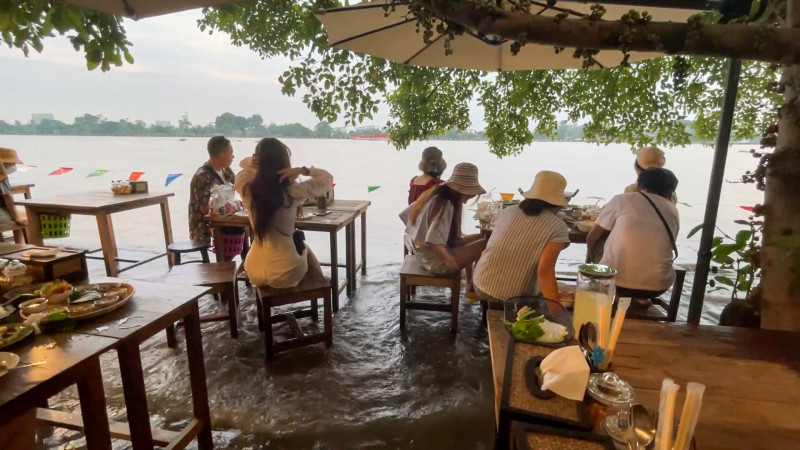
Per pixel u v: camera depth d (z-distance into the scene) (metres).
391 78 4.21
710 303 3.50
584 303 1.34
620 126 4.29
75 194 4.12
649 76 3.98
